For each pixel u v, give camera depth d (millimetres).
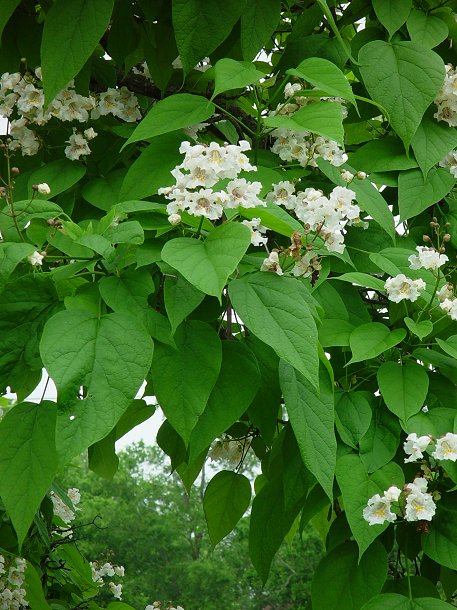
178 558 18641
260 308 1695
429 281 2115
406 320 1993
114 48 2312
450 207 2285
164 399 1737
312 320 1689
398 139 2215
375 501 1876
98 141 2229
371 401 2037
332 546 2047
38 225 1919
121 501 19359
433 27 2229
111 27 2299
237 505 2453
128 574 18375
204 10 2057
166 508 19344
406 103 2123
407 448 1954
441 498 2049
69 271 1754
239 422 2457
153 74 2307
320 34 2283
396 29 2182
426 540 1993
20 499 1682
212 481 2439
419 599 1958
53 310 1753
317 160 2129
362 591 1993
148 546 18516
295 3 2428
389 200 2375
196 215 1684
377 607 1939
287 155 2109
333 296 2131
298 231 1814
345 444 1987
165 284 1733
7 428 1714
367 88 2133
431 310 2100
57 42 2027
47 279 1741
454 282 2273
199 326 1796
